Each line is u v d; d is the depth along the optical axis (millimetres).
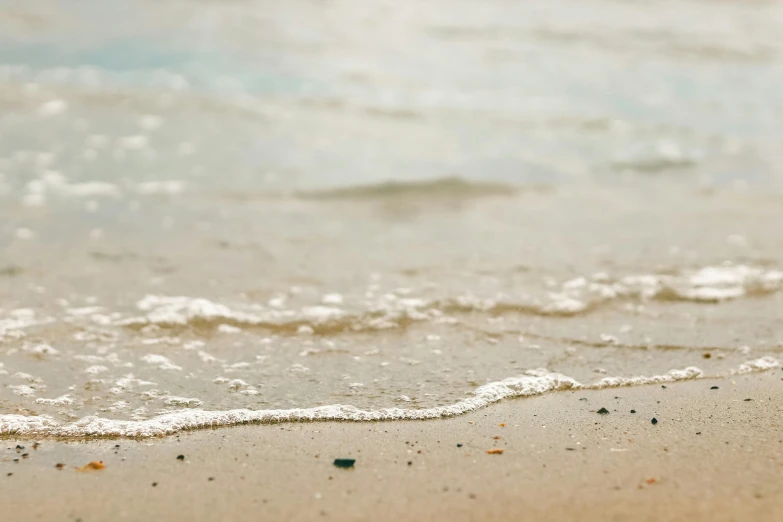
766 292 3703
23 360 3383
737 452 3129
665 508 3016
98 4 12258
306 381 3346
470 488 3061
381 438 3184
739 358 3430
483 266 3830
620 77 9281
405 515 3012
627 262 3861
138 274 3744
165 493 3057
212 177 5277
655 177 5660
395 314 3584
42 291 3646
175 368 3381
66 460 3127
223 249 3904
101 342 3457
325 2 13602
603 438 3176
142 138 6188
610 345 3477
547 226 4355
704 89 8766
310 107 7445
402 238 4094
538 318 3580
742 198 5031
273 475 3094
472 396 3299
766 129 7195
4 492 3057
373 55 9992
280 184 5180
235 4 13023
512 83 8906
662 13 13820
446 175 5566
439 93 8367
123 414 3242
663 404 3275
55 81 8039
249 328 3525
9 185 4867
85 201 4602
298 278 3746
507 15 13148
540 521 3000
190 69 8930
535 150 6375
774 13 14039
